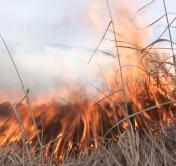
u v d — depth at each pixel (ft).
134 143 7.29
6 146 8.24
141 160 7.30
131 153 7.19
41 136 8.64
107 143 7.79
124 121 8.27
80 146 8.36
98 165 7.43
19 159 7.63
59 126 8.71
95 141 8.09
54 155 8.22
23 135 7.64
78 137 8.52
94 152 7.83
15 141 8.61
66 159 8.02
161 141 7.48
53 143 8.46
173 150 7.38
